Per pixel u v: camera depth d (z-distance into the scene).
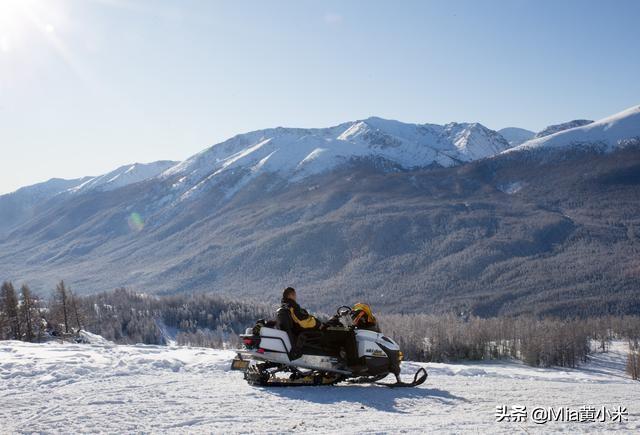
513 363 115.88
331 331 9.98
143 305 173.12
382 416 7.45
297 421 7.04
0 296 60.97
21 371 10.46
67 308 68.12
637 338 154.88
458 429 6.70
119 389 9.02
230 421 6.98
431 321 134.75
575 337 120.69
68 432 6.42
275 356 9.72
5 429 6.58
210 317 173.50
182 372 11.18
